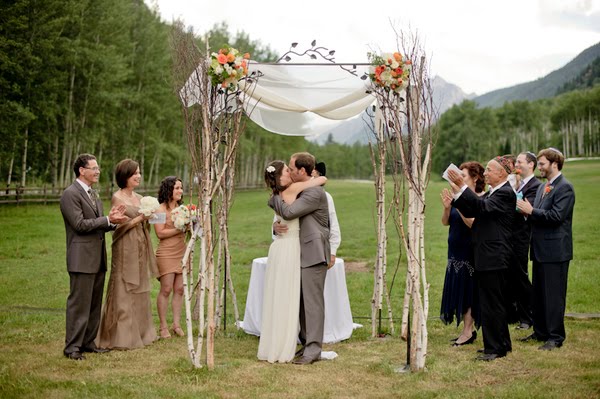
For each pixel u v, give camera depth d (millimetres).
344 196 31297
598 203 21734
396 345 5836
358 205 25812
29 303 7652
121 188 5820
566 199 5387
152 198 5543
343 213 22562
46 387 4305
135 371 4805
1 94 22562
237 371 4812
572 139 90000
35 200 22438
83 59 25516
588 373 4559
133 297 5684
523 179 6516
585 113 88438
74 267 5113
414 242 4891
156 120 32469
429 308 7656
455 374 4645
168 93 32031
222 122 5258
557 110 91125
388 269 10852
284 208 5219
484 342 5199
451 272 5723
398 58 4887
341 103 6871
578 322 6406
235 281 9805
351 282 9508
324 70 6719
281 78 6730
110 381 4473
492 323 5113
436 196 29688
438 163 88250
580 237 13750
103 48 25734
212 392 4227
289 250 5301
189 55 5082
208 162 4898
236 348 5742
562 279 5438
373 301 6277
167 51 32219
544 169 5613
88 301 5223
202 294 4832
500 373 4660
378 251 6352
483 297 5148
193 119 5195
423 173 4840
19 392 4168
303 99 6859
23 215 19047
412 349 4820
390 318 6367
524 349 5352
